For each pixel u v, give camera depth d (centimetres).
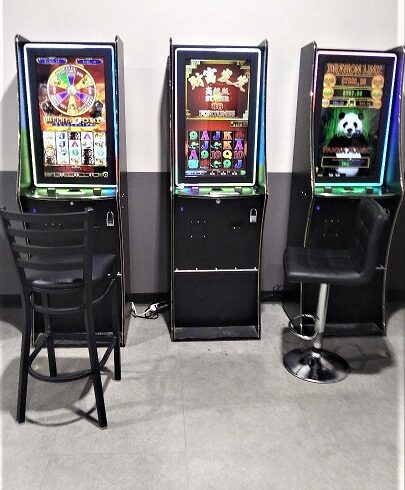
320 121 295
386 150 305
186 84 282
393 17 319
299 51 320
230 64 281
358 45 323
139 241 346
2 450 212
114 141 285
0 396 250
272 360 287
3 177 328
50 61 273
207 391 256
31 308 224
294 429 228
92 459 207
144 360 285
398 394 256
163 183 335
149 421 231
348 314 327
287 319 338
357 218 264
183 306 314
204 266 308
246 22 314
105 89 278
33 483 195
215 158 297
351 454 213
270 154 337
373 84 291
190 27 312
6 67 310
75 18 305
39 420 231
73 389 256
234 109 289
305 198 304
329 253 274
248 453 212
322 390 258
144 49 312
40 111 280
